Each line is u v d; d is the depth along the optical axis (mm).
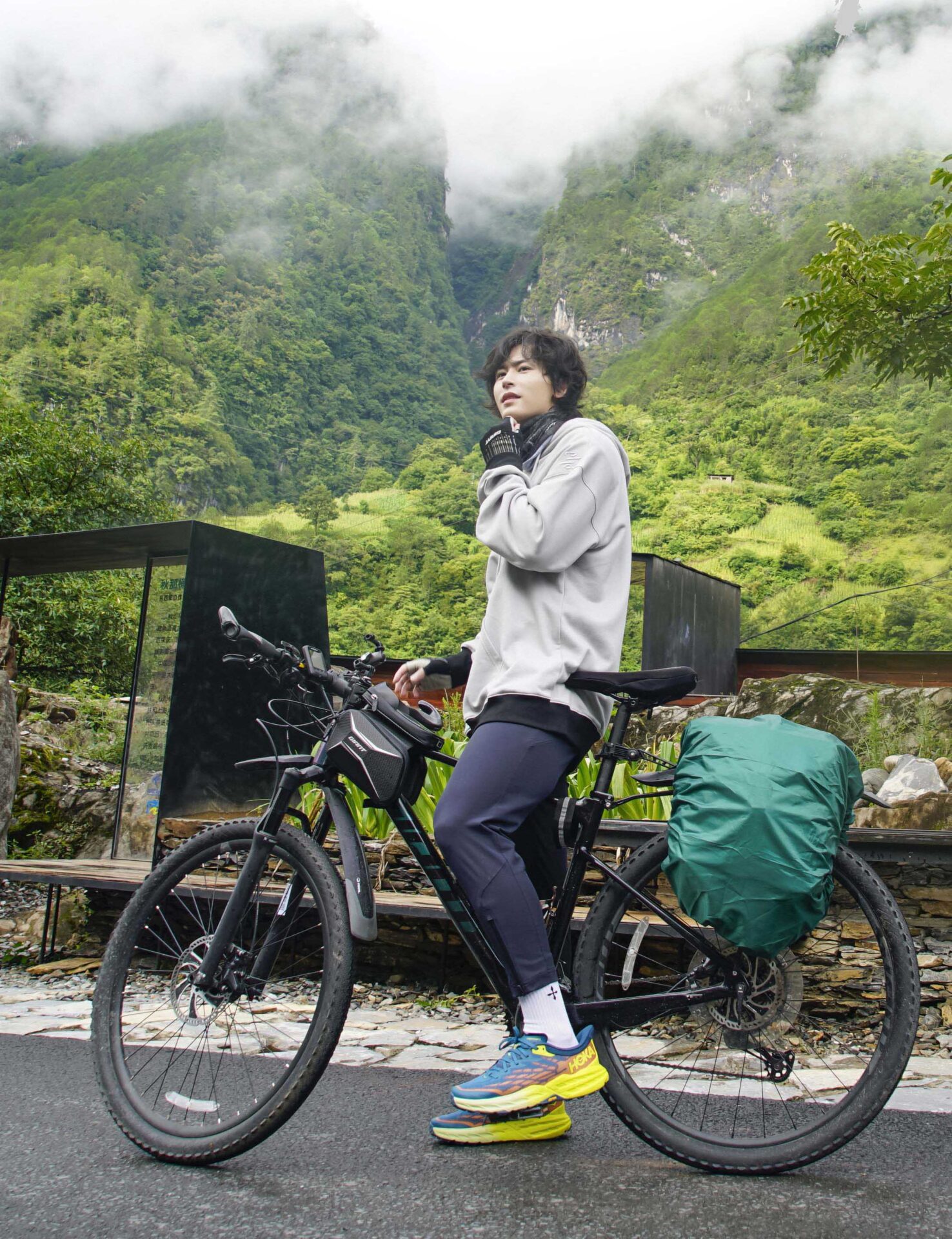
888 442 109375
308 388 185625
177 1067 1822
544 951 1788
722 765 1734
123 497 17969
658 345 181375
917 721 6562
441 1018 3268
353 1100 2180
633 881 1868
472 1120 1829
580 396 2143
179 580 5516
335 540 113375
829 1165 1744
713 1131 1737
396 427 193750
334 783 1929
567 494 1871
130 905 1957
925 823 3736
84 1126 1944
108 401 128750
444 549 112062
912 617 28891
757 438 120250
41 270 146500
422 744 1898
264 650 1924
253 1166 1702
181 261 190250
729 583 16375
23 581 12945
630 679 1843
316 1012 1731
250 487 141000
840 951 2641
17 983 3871
